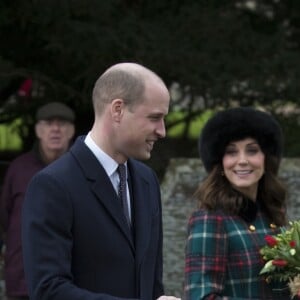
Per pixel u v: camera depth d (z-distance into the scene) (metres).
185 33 21.78
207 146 9.05
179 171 18.33
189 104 22.59
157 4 22.38
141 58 20.59
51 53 21.84
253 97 22.06
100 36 20.28
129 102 7.21
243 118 8.98
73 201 7.19
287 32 24.02
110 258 7.23
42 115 13.98
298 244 8.50
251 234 8.73
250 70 21.75
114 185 7.44
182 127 24.61
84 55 20.50
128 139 7.28
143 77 7.25
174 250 18.03
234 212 8.77
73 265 7.18
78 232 7.18
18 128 23.84
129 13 21.52
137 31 21.08
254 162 8.89
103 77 7.34
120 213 7.31
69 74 21.95
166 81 21.86
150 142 7.32
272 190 8.99
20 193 13.84
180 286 17.92
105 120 7.32
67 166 7.30
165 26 21.81
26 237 7.16
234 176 8.88
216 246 8.65
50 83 21.66
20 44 22.23
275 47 22.23
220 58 21.73
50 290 6.96
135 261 7.35
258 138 8.97
